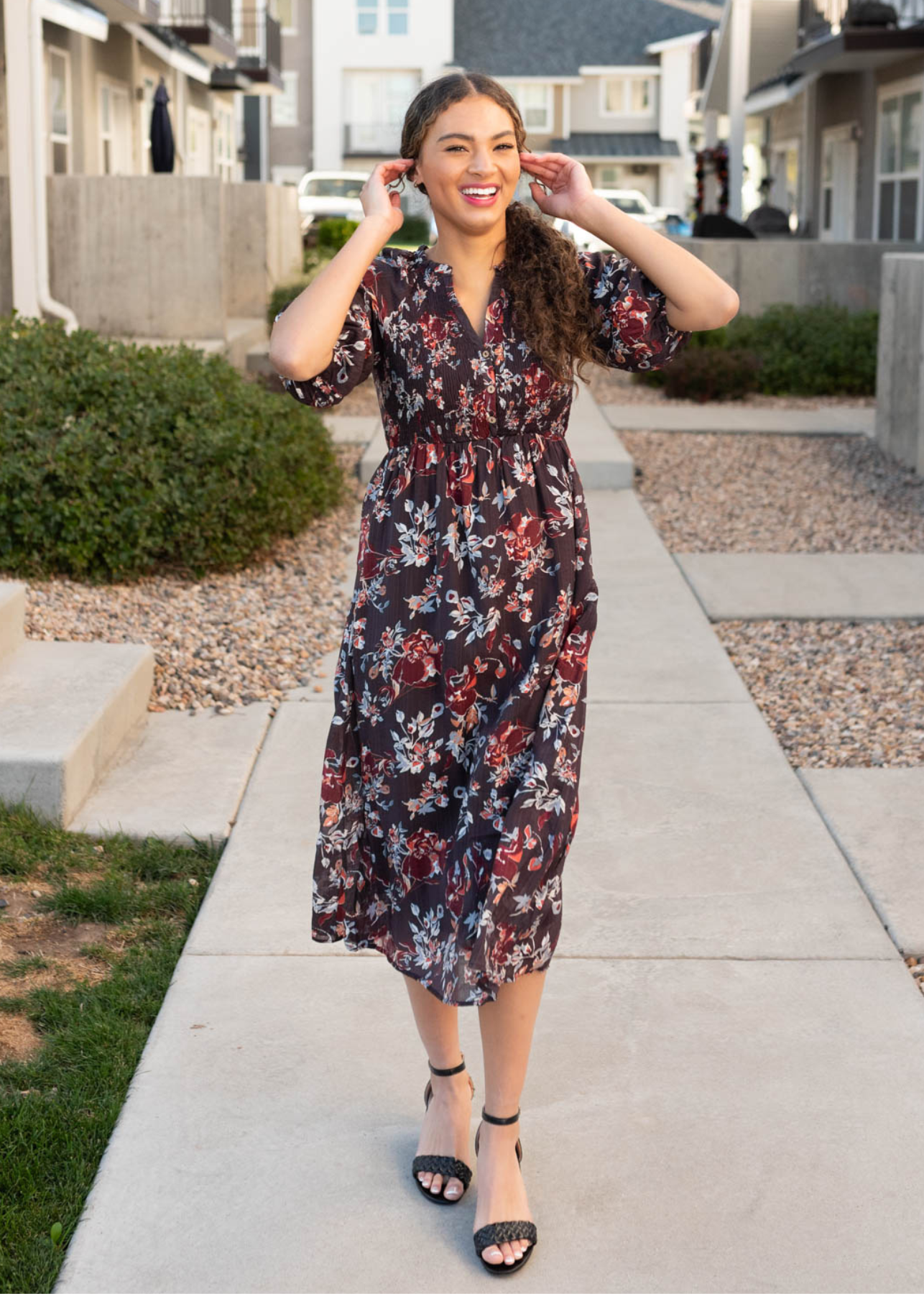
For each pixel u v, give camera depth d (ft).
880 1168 8.17
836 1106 8.74
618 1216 7.75
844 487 28.48
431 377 7.16
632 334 7.35
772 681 16.85
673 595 20.42
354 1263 7.42
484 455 7.30
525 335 7.14
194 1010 9.68
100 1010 9.64
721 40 67.15
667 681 16.72
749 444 33.45
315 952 10.49
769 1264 7.41
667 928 10.89
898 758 14.39
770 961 10.42
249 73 83.76
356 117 128.77
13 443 19.07
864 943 10.69
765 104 79.61
